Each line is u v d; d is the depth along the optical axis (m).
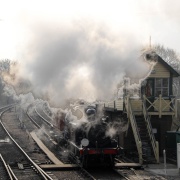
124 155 20.23
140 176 15.37
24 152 20.50
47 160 19.02
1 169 16.58
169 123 21.34
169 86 21.53
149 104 21.38
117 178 15.09
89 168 17.11
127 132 20.70
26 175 15.43
